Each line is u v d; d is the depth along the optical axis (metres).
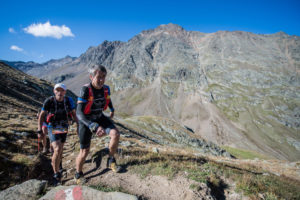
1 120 11.71
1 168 5.74
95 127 3.97
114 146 5.03
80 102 4.23
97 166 6.24
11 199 3.95
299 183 8.60
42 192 4.39
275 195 5.24
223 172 6.28
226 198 4.96
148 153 7.85
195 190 4.63
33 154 7.53
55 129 5.62
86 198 3.91
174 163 6.36
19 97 33.22
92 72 4.19
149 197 4.46
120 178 5.25
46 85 62.56
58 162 5.48
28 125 12.11
